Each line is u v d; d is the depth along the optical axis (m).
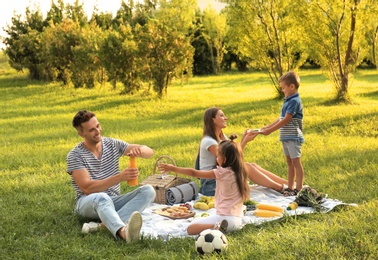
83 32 31.27
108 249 5.31
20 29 39.00
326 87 27.56
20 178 9.36
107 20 44.97
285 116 7.59
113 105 22.02
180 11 43.72
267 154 10.87
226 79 38.78
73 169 6.24
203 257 4.97
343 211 6.34
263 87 30.02
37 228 6.20
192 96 24.50
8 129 16.45
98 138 6.36
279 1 20.84
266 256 4.89
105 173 6.48
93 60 28.58
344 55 19.70
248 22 21.30
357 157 10.09
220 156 5.96
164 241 5.57
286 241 5.22
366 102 19.59
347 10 18.89
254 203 6.99
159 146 12.42
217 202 5.96
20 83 34.56
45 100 25.06
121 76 25.61
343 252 4.86
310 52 20.58
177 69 23.41
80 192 6.34
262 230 5.79
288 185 7.72
